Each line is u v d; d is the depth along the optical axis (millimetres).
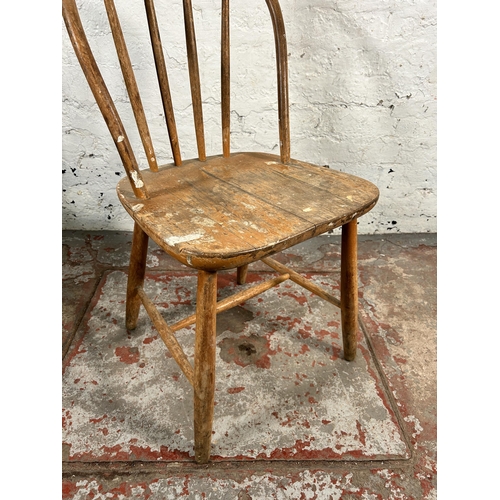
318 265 1327
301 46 1167
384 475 713
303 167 877
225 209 681
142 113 783
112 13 668
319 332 1046
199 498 677
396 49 1182
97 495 676
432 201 1438
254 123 1277
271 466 726
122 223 1451
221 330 1042
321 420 810
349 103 1257
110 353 962
